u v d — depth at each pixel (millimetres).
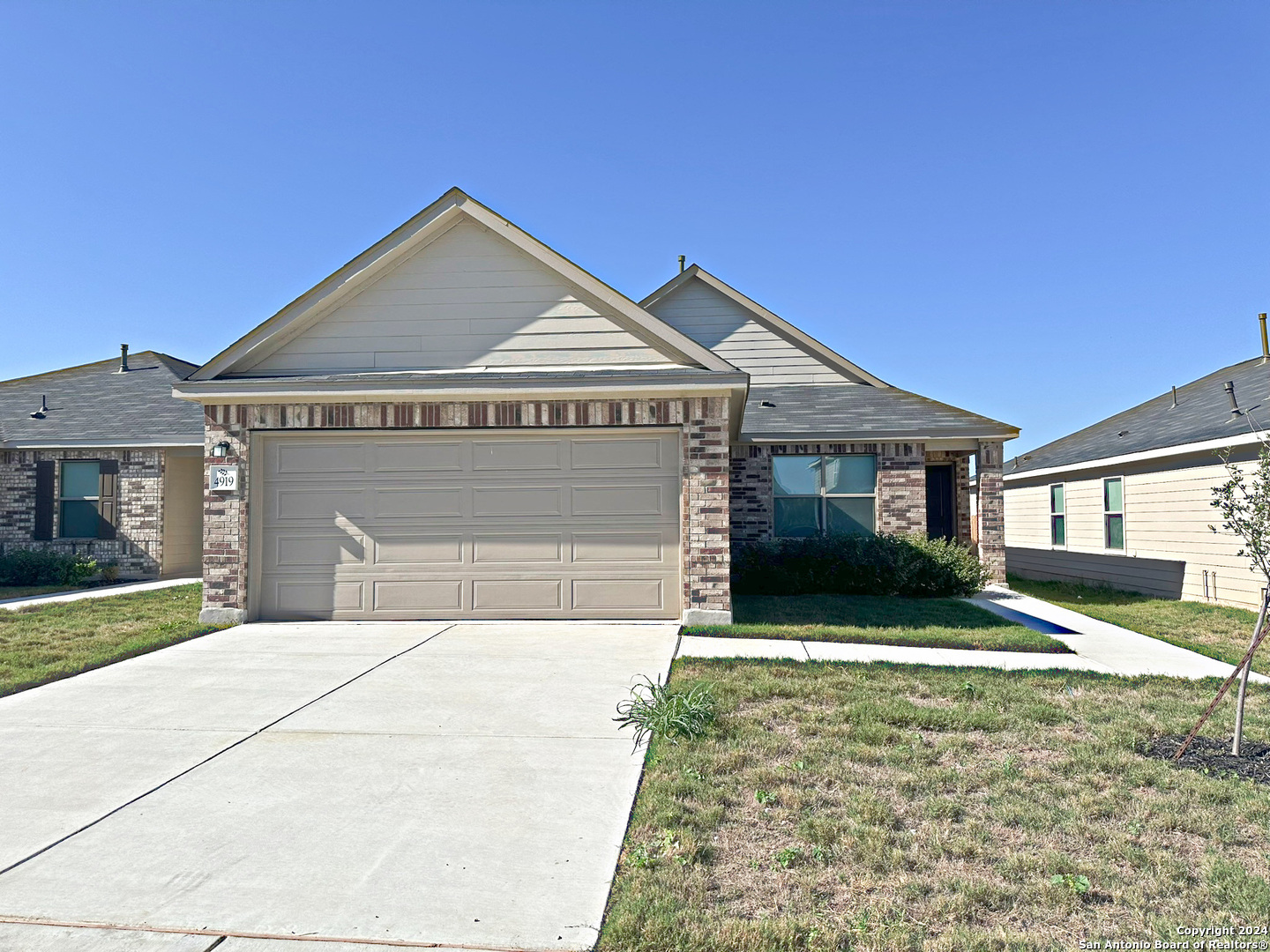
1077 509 20172
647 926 3484
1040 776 5246
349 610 10758
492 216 10977
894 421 15906
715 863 4121
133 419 19172
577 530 10688
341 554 10805
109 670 8117
